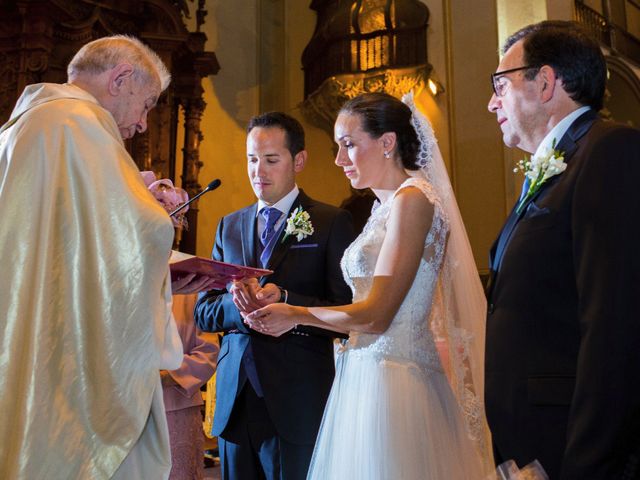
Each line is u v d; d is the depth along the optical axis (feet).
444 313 6.98
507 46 5.77
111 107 6.93
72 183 5.95
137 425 5.68
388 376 6.25
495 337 4.91
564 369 4.52
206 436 19.21
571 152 5.00
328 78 32.55
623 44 38.22
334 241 8.21
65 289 5.75
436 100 31.86
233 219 9.07
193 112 28.76
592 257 4.18
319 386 7.68
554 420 4.46
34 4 23.61
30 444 5.34
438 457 6.04
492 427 4.83
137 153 26.05
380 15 32.83
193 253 27.76
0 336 5.59
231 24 34.78
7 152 6.10
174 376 9.30
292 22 36.81
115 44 7.09
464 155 30.55
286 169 8.68
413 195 6.43
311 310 6.56
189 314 10.09
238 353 7.79
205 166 32.17
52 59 24.80
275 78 36.06
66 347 5.65
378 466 5.95
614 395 3.85
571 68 5.23
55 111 6.20
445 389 6.57
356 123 7.14
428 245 6.47
